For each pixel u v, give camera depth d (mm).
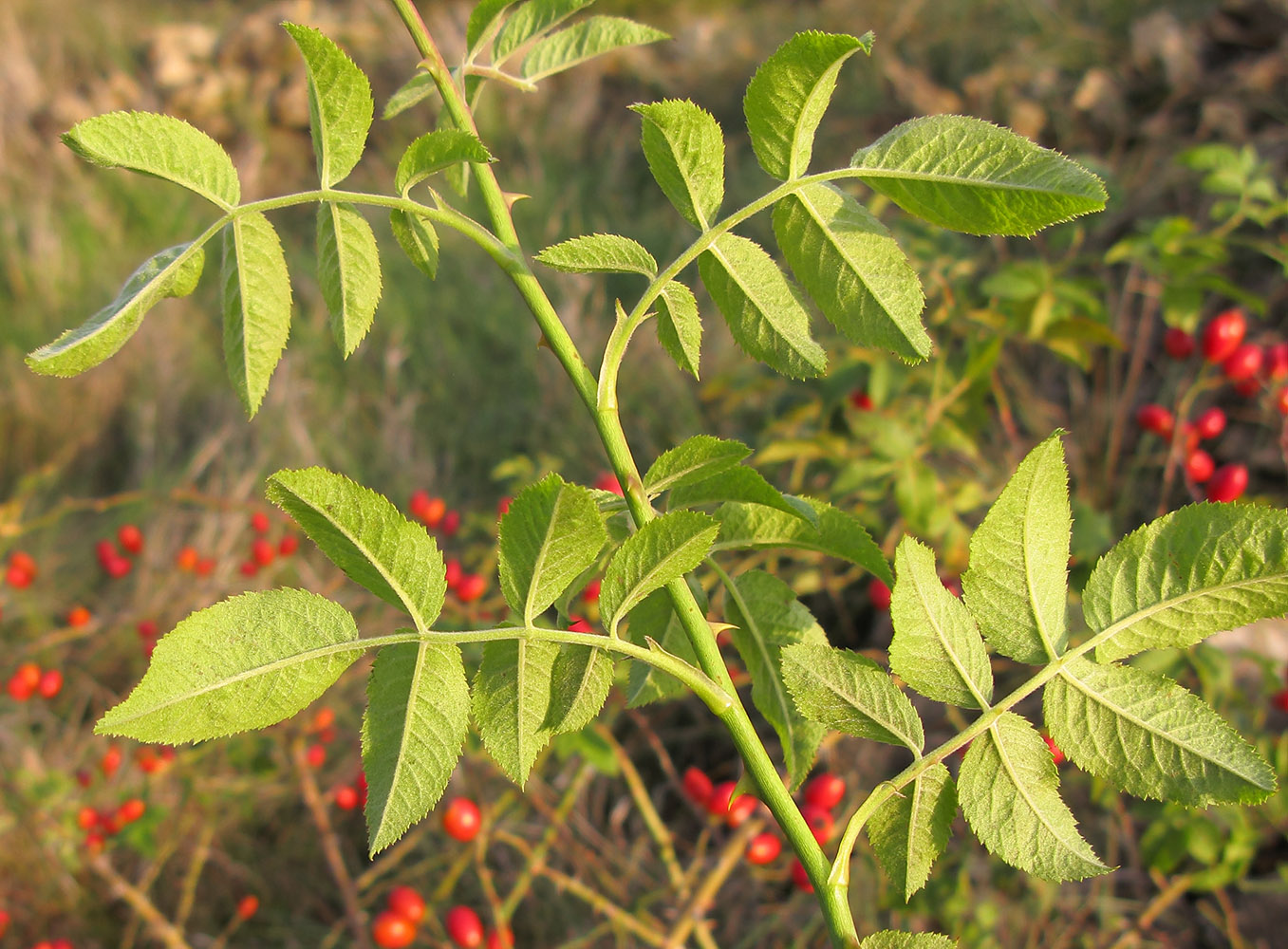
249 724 192
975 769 205
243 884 723
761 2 1654
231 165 224
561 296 1131
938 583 208
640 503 219
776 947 616
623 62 1523
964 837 603
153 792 721
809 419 748
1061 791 662
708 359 1001
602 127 1446
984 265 913
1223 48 1161
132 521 993
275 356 225
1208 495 644
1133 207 1000
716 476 226
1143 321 847
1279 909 616
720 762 750
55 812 640
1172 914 625
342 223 227
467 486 1005
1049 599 206
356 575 201
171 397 1149
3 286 1334
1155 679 201
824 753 608
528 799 619
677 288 227
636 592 204
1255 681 684
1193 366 877
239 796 699
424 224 235
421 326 1166
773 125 214
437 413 1085
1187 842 542
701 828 716
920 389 726
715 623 237
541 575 202
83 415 1140
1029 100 1191
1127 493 800
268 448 1040
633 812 737
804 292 221
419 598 201
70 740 781
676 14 1665
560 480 193
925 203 209
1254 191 654
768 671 246
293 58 1719
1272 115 1065
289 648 194
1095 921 625
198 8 2018
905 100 1251
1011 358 937
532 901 676
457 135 221
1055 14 1316
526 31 260
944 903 578
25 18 1876
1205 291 916
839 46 202
